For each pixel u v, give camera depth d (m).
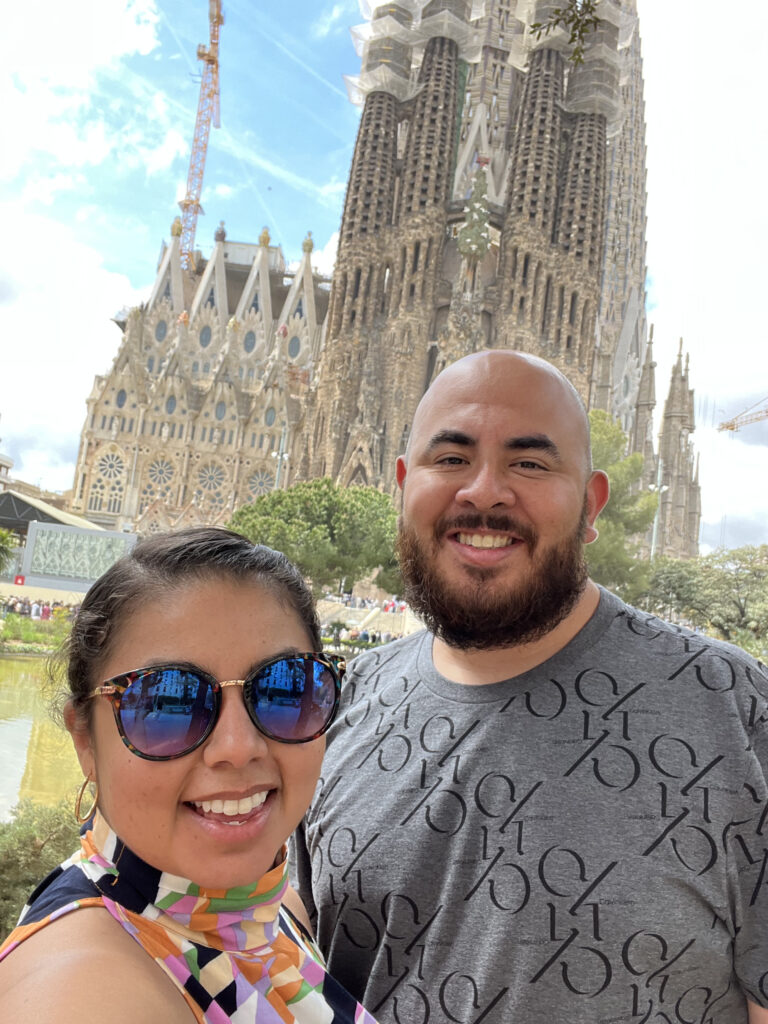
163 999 0.32
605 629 0.63
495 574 0.60
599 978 0.52
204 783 0.37
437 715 0.65
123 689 0.38
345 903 0.62
